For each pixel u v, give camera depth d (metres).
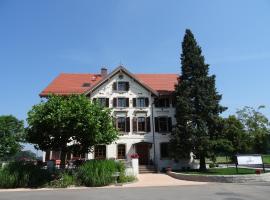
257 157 25.88
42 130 24.14
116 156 37.19
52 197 15.99
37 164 24.78
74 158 36.09
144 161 37.59
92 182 22.03
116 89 39.03
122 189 19.59
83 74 44.81
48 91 38.41
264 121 47.94
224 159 56.59
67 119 23.05
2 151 37.16
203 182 24.20
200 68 35.09
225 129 33.69
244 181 23.34
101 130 25.23
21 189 20.78
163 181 25.50
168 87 41.72
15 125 38.84
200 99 33.72
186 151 33.25
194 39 35.97
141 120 38.81
